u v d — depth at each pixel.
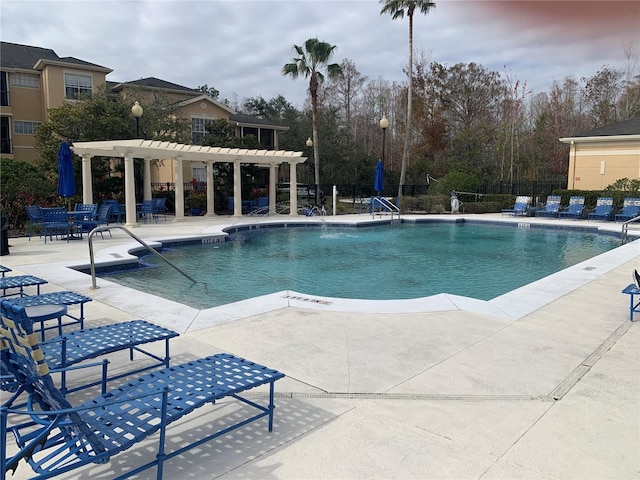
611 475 2.53
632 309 5.57
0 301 2.25
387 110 51.12
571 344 4.71
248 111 50.09
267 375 2.96
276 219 20.41
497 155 37.62
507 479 2.49
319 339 4.78
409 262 11.43
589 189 23.78
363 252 12.98
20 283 5.55
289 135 41.31
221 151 19.50
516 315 5.74
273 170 23.34
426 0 28.27
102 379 3.36
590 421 3.14
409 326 5.25
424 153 40.09
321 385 3.69
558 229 18.81
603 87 39.75
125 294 6.67
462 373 3.95
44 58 26.50
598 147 23.31
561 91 40.78
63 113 20.64
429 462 2.64
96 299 6.37
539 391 3.61
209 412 3.22
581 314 5.82
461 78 42.03
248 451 2.74
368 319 5.51
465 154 36.84
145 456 2.67
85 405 2.34
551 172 36.59
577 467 2.60
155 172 29.47
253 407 3.30
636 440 2.90
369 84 51.00
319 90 47.59
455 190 26.52
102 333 3.76
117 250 11.07
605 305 6.26
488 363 4.18
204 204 23.72
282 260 11.60
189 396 2.63
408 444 2.83
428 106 41.16
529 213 22.66
